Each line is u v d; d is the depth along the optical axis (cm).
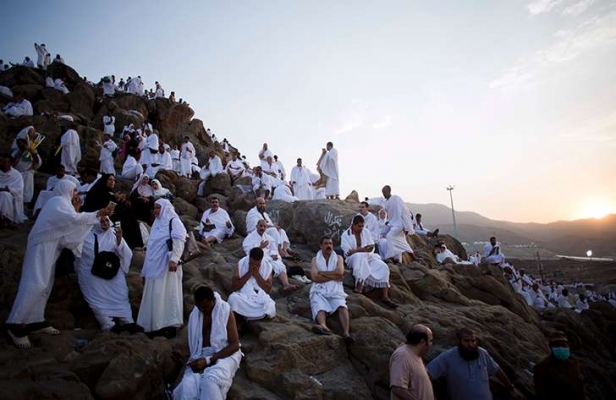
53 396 330
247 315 516
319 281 576
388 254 834
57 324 463
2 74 2178
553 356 472
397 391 395
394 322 596
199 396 363
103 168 1290
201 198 1227
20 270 507
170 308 492
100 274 484
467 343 457
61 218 424
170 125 2555
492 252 1590
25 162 885
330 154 1353
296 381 432
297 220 1012
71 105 2058
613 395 798
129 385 374
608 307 1312
